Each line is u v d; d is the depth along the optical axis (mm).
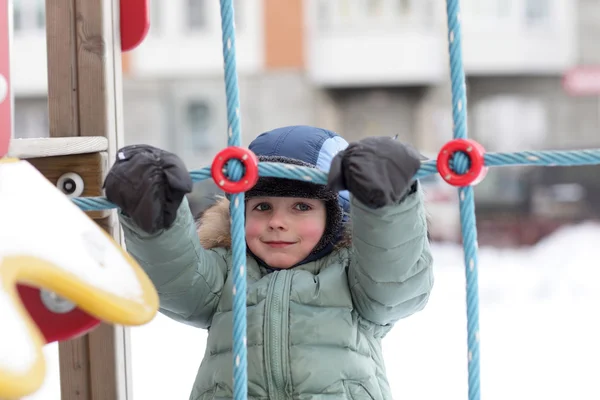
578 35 9492
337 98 9828
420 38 9547
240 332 1021
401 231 1054
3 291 674
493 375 2977
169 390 2729
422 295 1188
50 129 1424
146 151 1006
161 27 9766
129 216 1055
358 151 980
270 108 9797
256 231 1269
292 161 1257
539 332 3641
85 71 1415
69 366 1428
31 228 777
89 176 1346
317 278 1248
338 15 9641
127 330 1480
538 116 9641
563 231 6551
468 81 9711
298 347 1193
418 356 3164
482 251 6070
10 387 604
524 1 9516
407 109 9805
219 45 9734
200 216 1396
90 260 810
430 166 1020
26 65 9805
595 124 9570
